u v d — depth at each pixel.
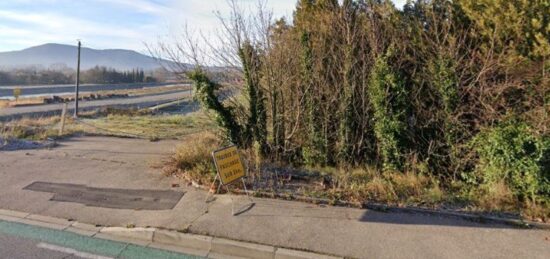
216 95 7.71
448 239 4.04
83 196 5.72
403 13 6.72
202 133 9.23
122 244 4.24
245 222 4.57
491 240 4.00
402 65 6.46
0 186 6.25
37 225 4.76
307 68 7.09
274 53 7.41
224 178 4.98
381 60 6.30
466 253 3.75
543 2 5.36
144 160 8.02
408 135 6.36
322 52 7.07
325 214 4.76
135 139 11.30
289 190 5.66
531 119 5.32
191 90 8.42
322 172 6.78
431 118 6.23
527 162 4.83
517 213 4.63
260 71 7.52
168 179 6.43
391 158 6.43
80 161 8.00
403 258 3.69
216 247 4.09
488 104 5.80
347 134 6.96
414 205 4.99
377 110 6.42
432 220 4.53
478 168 5.67
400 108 6.32
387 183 5.69
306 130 7.33
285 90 7.42
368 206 4.98
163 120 16.31
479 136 5.65
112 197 5.64
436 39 6.21
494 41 5.83
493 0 5.70
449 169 6.13
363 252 3.82
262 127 7.68
